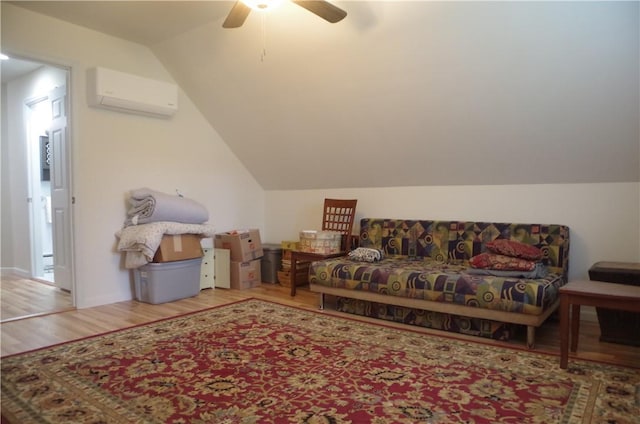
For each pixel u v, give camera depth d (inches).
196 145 173.8
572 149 117.0
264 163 186.5
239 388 79.7
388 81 123.9
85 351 98.6
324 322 122.2
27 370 87.8
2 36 120.3
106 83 136.6
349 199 170.4
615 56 93.1
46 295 157.2
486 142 127.0
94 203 141.4
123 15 129.4
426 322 118.3
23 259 197.3
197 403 73.8
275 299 150.7
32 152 190.7
